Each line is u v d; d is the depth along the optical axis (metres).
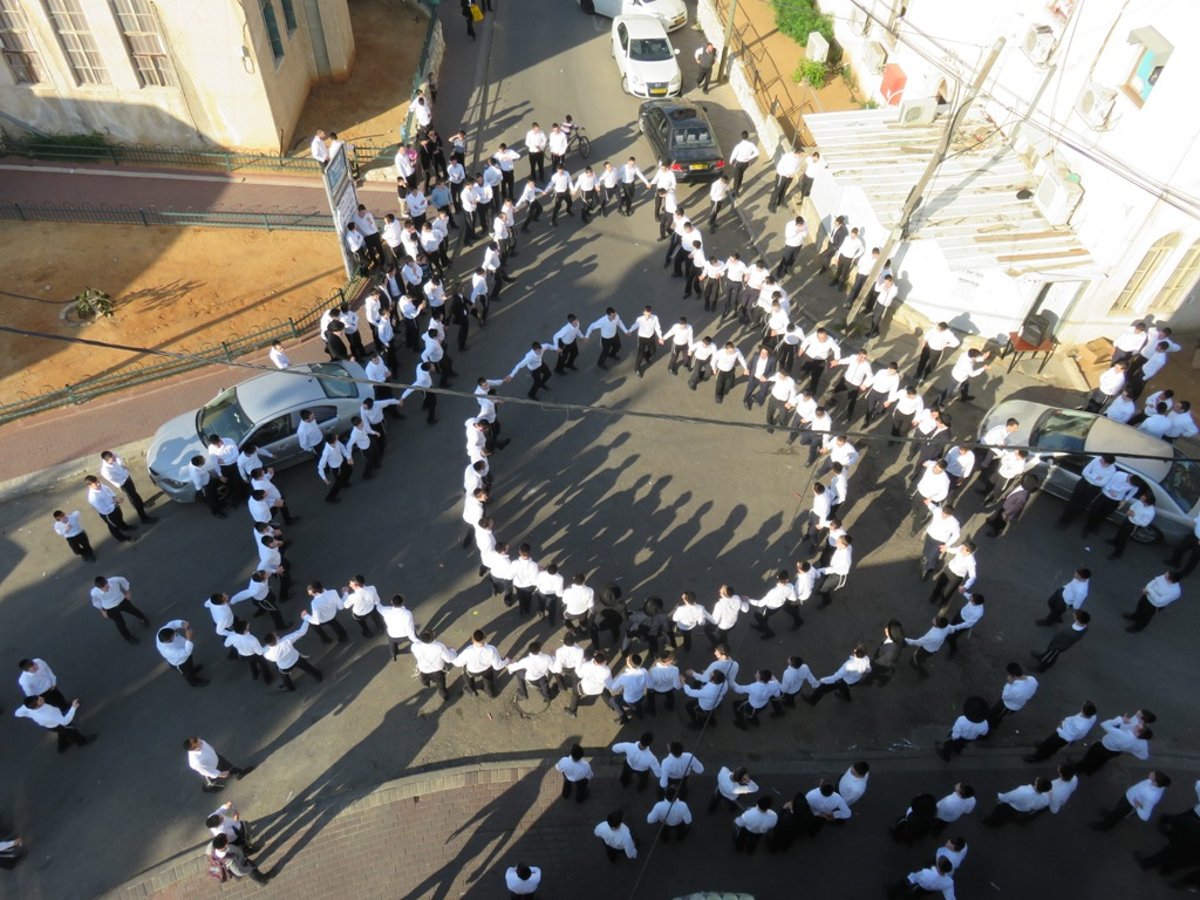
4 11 20.73
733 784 11.17
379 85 26.06
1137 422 16.64
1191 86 14.91
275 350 16.30
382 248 20.45
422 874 11.44
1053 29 17.55
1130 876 11.70
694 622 13.02
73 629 13.98
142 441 16.84
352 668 13.53
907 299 19.73
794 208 22.70
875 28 24.72
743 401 18.03
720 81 27.17
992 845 11.92
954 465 15.34
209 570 14.80
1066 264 17.34
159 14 20.73
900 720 13.19
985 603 14.62
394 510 15.79
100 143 23.09
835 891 11.39
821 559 14.91
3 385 17.81
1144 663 13.96
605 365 18.58
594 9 29.97
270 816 11.93
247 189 22.62
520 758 12.56
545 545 15.23
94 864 11.45
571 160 23.69
